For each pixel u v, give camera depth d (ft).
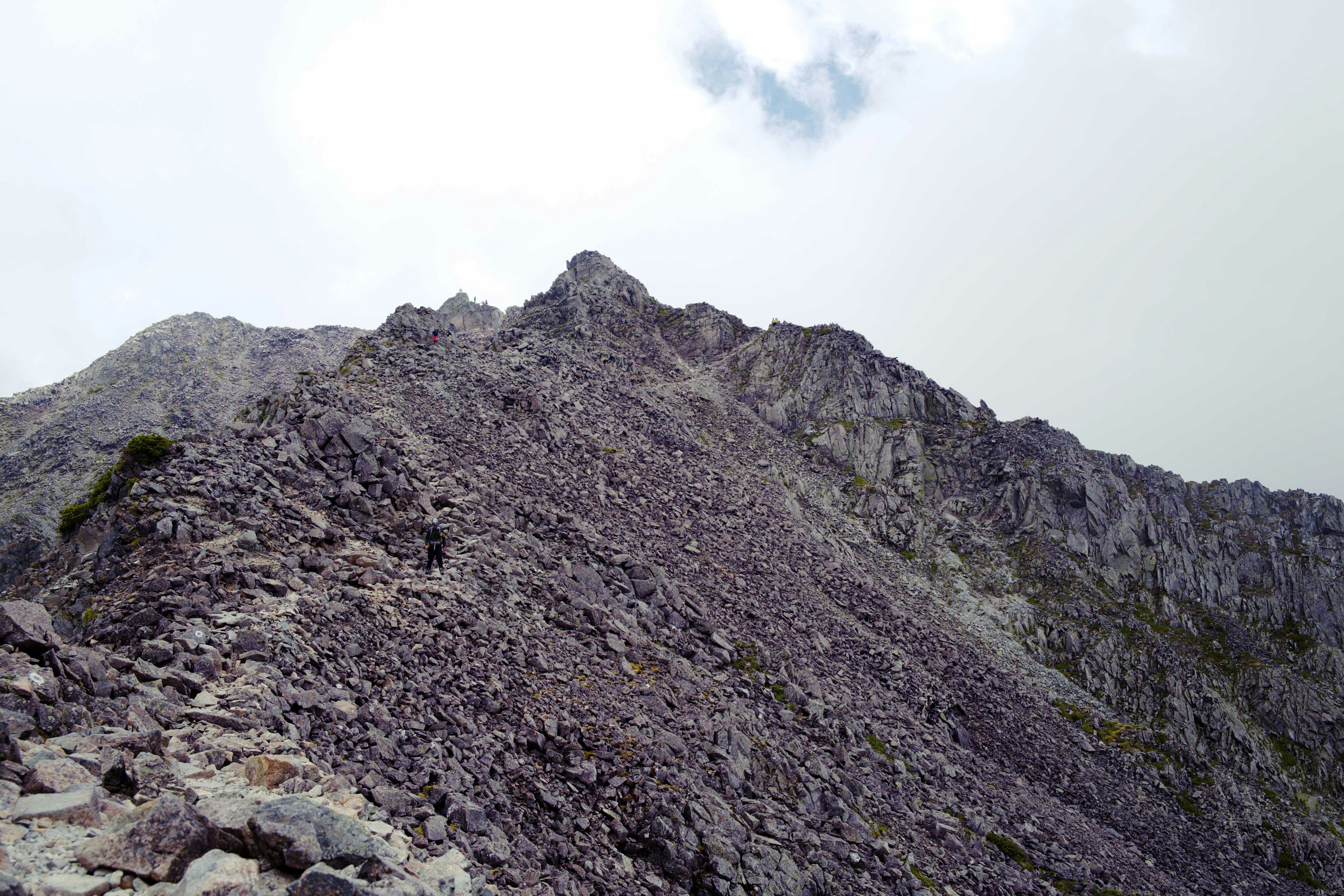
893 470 324.80
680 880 67.41
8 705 36.24
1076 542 303.68
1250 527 337.31
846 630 179.63
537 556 120.88
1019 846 122.01
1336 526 332.39
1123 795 178.09
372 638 73.46
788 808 92.68
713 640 132.77
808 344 371.97
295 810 34.22
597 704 86.79
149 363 412.57
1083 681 245.65
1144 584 303.48
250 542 79.05
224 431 106.73
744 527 209.26
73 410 359.25
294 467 104.83
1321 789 235.20
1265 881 166.91
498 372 225.97
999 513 314.55
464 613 87.92
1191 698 242.17
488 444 169.68
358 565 87.51
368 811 45.06
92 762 35.04
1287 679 261.85
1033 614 264.72
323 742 53.06
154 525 76.43
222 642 58.80
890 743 135.85
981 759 158.51
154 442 90.02
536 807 65.21
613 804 71.61
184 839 30.63
